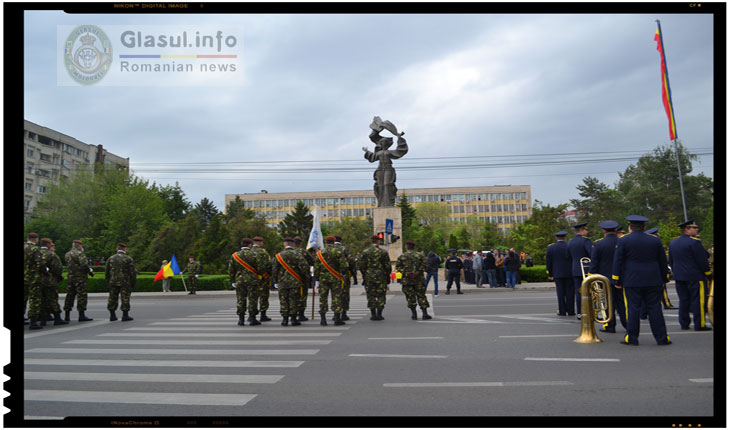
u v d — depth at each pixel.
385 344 8.18
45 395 5.31
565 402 4.72
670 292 18.08
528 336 8.70
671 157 49.53
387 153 29.48
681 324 9.27
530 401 4.78
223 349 8.00
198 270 24.48
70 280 12.48
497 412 4.43
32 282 11.04
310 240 21.06
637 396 4.88
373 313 11.50
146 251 44.09
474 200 121.56
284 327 10.67
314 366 6.58
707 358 6.61
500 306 14.33
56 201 54.38
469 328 9.83
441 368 6.30
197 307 16.84
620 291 8.95
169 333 10.02
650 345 7.64
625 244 7.76
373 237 11.68
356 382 5.67
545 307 13.75
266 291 11.91
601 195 48.09
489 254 22.39
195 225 41.44
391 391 5.25
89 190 55.34
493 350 7.45
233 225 45.28
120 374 6.28
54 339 9.38
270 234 47.50
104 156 75.88
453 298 18.02
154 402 4.99
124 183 57.38
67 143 68.81
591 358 6.73
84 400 5.11
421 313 12.91
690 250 9.02
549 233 40.62
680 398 4.78
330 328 10.32
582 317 8.16
